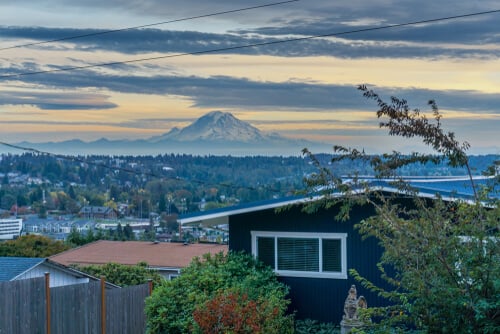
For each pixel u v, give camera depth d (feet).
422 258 35.96
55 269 83.87
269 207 63.57
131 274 96.89
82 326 63.52
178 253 116.47
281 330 57.11
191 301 59.31
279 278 63.98
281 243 64.13
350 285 61.98
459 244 35.65
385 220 37.52
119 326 67.72
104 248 122.31
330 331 60.59
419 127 38.01
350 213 61.98
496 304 33.76
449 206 39.06
